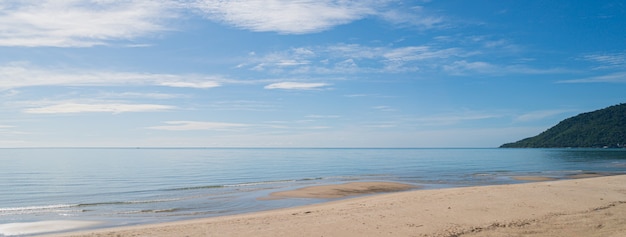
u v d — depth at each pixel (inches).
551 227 492.7
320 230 481.4
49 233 603.5
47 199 1051.3
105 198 1061.1
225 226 522.0
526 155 4842.5
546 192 766.5
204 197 1024.9
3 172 2047.2
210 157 4655.5
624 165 2450.8
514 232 468.4
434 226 498.0
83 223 682.8
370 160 3757.4
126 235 488.1
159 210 821.9
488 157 4488.2
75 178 1705.2
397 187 1231.5
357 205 698.8
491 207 619.2
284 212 677.9
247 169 2333.9
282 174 1927.9
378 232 470.0
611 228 486.3
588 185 885.8
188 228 516.1
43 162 3206.2
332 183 1379.2
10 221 705.0
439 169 2269.9
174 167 2524.6
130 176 1812.3
